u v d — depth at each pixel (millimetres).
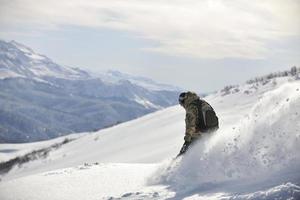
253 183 5672
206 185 6289
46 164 58094
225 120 39281
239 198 4980
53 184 8688
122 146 48281
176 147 31609
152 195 6570
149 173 8750
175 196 6199
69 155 57938
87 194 7516
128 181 8250
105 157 42688
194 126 8430
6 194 8102
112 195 7160
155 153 31969
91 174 9492
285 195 4652
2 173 61750
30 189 8242
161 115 60062
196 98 8633
